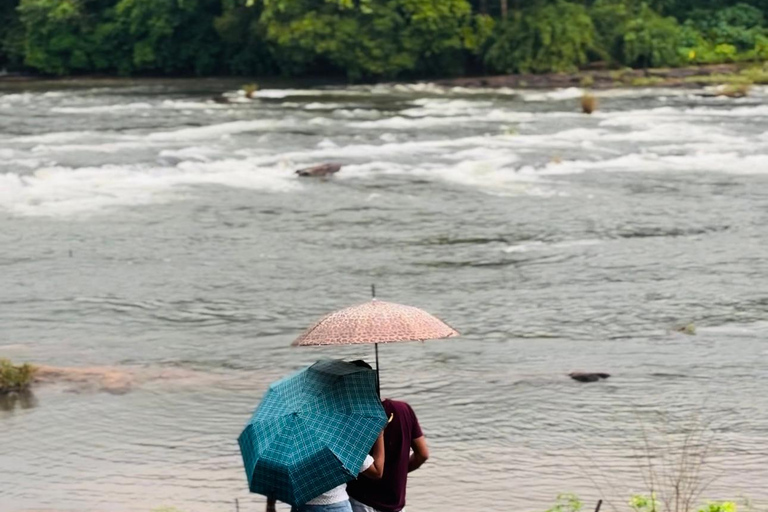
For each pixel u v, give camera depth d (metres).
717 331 22.36
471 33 83.00
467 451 15.90
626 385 18.91
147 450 16.14
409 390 18.73
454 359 20.50
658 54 81.69
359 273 27.38
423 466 15.32
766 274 26.88
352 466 8.35
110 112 62.62
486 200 36.53
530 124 54.59
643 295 25.06
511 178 40.38
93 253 29.75
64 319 23.70
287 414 8.55
